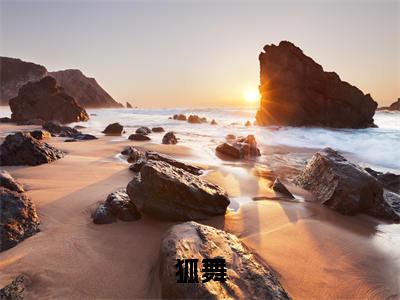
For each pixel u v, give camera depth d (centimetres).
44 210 527
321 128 2920
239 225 545
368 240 521
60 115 3048
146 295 340
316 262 434
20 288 333
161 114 5475
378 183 672
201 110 6981
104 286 350
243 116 5047
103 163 935
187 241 381
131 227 498
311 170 834
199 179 629
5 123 2798
